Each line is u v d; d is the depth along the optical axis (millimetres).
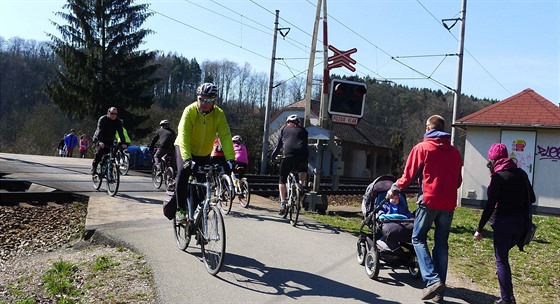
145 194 11125
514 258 7922
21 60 55875
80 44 35625
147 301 4566
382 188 5984
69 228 7809
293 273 5660
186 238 5973
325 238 7645
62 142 28844
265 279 5363
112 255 5973
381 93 63938
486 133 15844
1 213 8492
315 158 11266
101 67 35844
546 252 8492
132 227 7188
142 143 38000
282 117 47188
